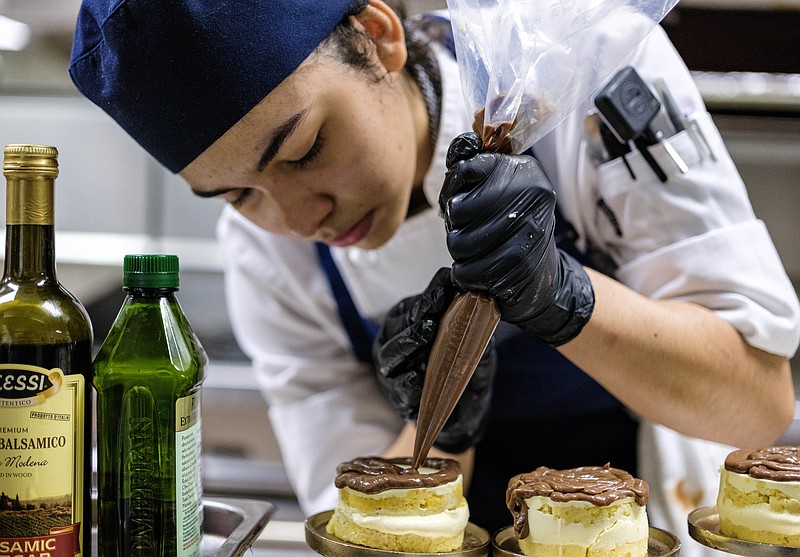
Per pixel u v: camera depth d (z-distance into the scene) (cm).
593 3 76
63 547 71
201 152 84
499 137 75
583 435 131
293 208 90
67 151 239
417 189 116
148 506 74
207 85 80
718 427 97
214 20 79
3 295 71
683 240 101
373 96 89
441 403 75
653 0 78
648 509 125
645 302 93
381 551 75
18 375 69
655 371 90
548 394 128
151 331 74
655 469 125
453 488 80
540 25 75
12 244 72
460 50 77
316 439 139
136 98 83
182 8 78
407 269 121
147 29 79
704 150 102
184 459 74
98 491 76
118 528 75
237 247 142
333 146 87
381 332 92
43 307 71
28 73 199
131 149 239
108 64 83
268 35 80
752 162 219
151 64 80
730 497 80
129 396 73
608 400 128
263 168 85
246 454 218
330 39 84
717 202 101
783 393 100
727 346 94
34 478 69
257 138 82
